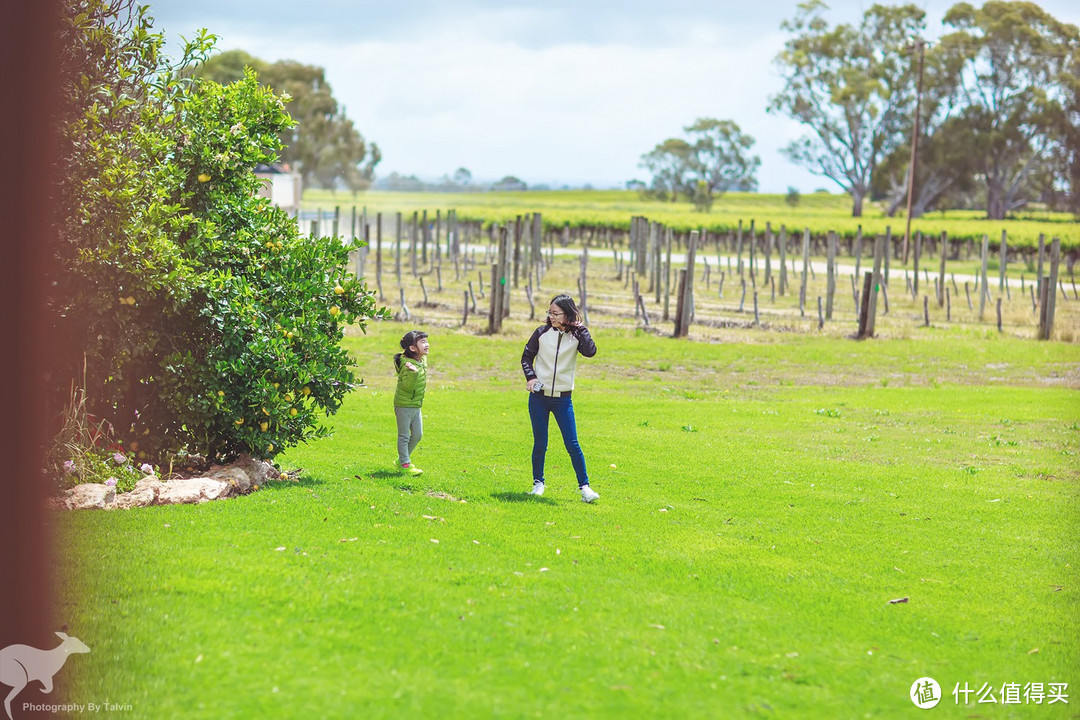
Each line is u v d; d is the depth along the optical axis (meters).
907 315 36.34
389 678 4.60
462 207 111.19
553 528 8.08
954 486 11.03
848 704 4.80
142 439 8.70
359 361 22.33
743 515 9.20
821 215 120.50
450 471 10.56
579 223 76.94
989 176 107.06
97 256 7.75
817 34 109.06
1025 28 98.12
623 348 26.27
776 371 23.56
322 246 9.57
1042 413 17.36
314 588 5.73
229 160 8.90
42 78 7.42
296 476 9.50
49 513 7.04
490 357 23.77
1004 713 4.84
